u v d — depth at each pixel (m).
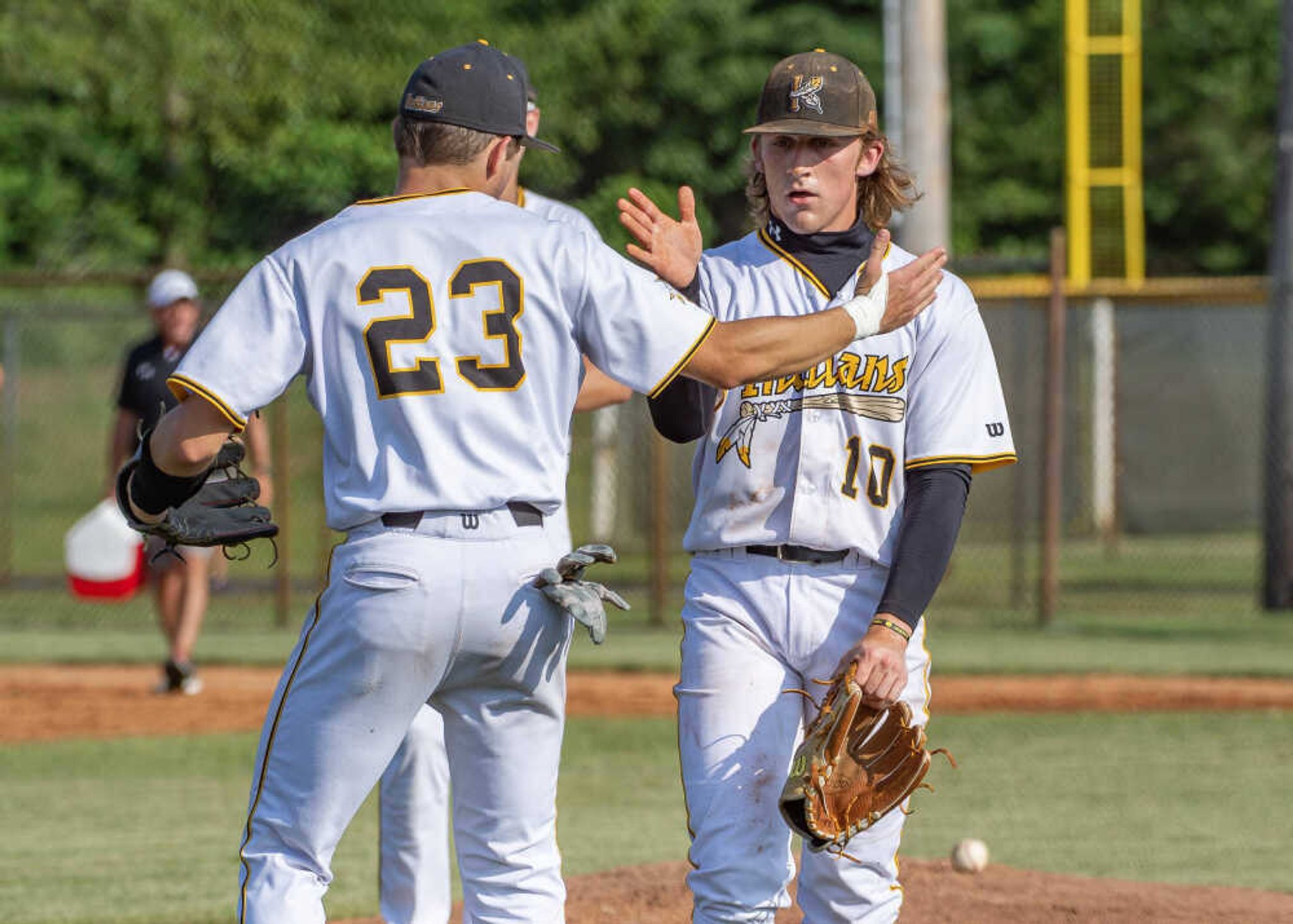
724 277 14.72
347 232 12.82
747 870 13.94
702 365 12.85
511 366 12.66
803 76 14.45
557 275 12.78
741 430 14.32
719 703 14.20
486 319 12.65
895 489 14.40
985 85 113.19
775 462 14.27
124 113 71.88
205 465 12.81
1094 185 75.94
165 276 36.91
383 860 17.69
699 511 14.66
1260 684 40.31
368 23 73.75
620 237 82.25
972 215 110.94
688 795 14.32
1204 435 75.38
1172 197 114.44
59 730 35.72
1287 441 54.31
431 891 17.66
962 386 14.23
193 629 39.88
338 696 12.65
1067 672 42.22
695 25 96.50
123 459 37.28
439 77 13.14
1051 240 48.94
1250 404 75.25
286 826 12.86
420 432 12.50
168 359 36.88
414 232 12.76
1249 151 115.06
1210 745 33.09
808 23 100.31
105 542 50.59
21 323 81.94
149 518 13.05
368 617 12.48
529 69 79.12
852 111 14.45
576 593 12.51
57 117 88.75
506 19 83.56
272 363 12.65
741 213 101.75
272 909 12.62
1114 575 63.09
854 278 14.54
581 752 33.06
